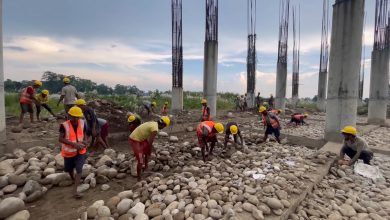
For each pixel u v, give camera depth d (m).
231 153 6.87
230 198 3.91
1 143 5.69
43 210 3.74
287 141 8.84
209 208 3.59
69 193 4.30
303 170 5.27
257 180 4.59
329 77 8.56
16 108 11.59
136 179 4.98
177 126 10.16
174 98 15.48
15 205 3.46
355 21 7.89
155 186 4.41
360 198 4.55
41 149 5.90
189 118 13.12
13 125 7.89
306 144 8.70
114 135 7.62
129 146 7.25
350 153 6.00
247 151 6.87
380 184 5.09
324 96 23.83
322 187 4.86
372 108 14.39
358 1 7.80
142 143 4.84
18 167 4.99
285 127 12.27
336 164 6.00
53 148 6.23
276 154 6.49
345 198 4.47
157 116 12.29
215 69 13.91
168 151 6.55
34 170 4.88
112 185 4.68
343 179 5.25
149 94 23.38
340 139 8.35
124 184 4.73
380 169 5.96
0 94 5.66
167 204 3.82
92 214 3.49
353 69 8.09
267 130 8.23
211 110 14.01
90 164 5.54
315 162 5.89
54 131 7.51
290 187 4.26
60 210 3.74
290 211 3.75
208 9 13.62
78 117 4.02
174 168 5.70
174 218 3.38
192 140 8.35
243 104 18.75
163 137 8.62
